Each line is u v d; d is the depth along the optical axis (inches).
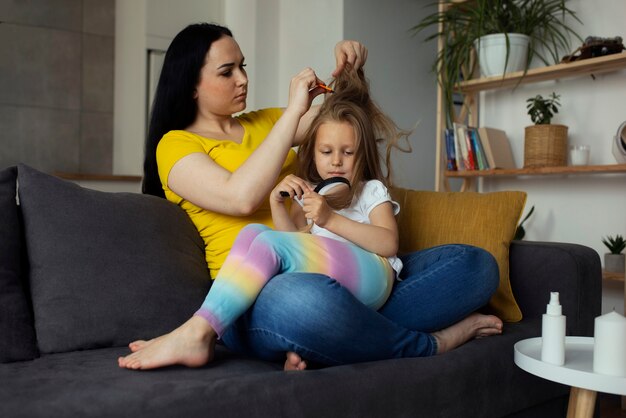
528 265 69.6
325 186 56.0
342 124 58.6
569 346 53.8
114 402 36.6
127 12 174.7
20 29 163.8
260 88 154.9
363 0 136.9
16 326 49.3
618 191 115.2
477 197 71.2
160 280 56.1
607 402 95.0
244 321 48.2
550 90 125.6
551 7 120.0
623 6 114.3
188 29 66.9
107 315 52.5
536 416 61.6
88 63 171.5
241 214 57.2
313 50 144.5
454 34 130.6
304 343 45.5
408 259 60.9
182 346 43.6
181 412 37.3
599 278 69.0
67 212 54.9
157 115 67.4
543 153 114.9
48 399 36.9
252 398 40.0
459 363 51.9
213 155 63.2
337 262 49.7
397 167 140.6
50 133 167.8
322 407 42.5
